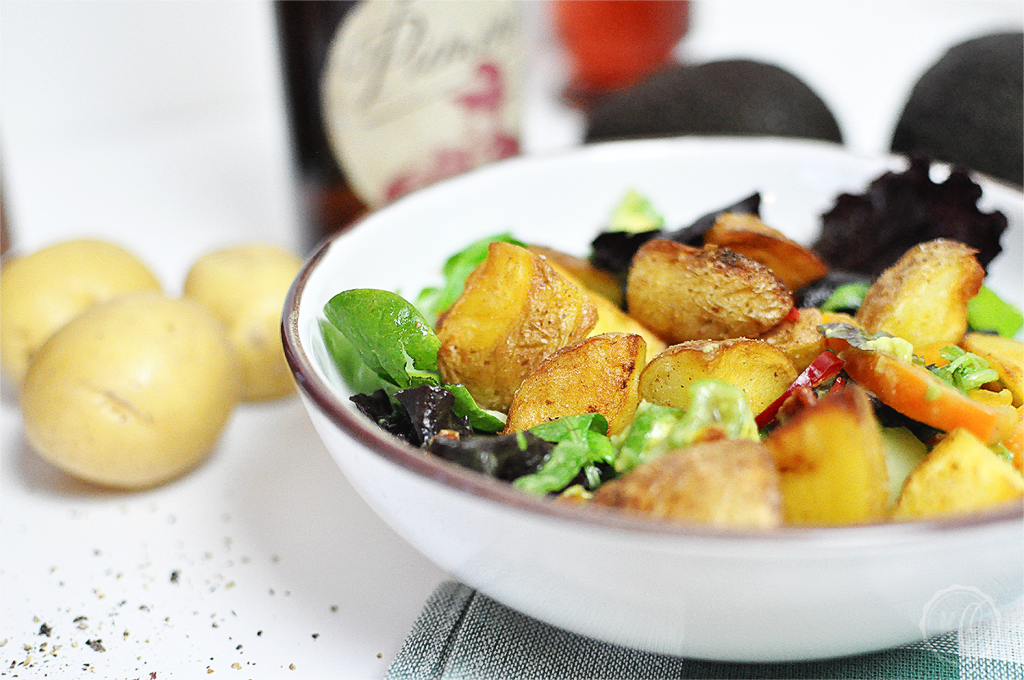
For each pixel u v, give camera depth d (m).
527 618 0.37
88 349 0.41
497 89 0.52
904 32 0.79
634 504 0.31
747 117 0.51
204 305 0.45
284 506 0.42
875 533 0.30
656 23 0.63
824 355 0.36
